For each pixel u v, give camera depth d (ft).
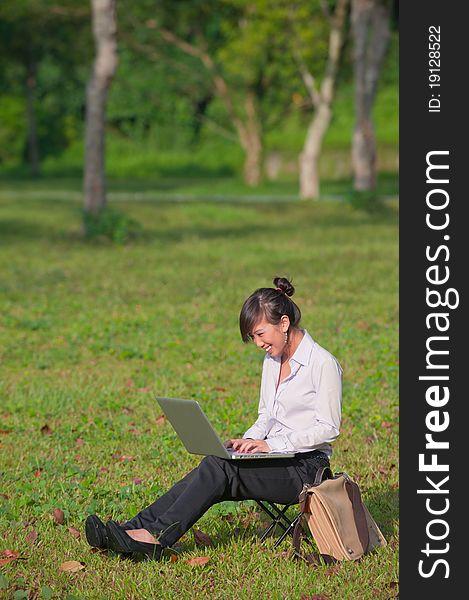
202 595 17.02
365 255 72.59
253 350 40.04
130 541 17.61
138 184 159.63
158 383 34.37
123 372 36.52
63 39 149.69
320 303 51.39
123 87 176.65
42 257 72.49
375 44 108.17
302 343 18.43
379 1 106.93
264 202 114.73
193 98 160.45
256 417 29.63
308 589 17.04
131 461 25.21
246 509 21.43
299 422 18.44
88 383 34.71
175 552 18.60
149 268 66.33
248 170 152.35
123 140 190.60
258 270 64.95
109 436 27.71
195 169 184.55
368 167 109.40
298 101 151.94
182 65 147.13
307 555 18.26
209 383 34.50
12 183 163.94
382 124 174.91
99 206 84.12
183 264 68.33
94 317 47.80
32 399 32.14
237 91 152.35
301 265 67.26
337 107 180.24
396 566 18.04
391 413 30.01
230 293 55.06
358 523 18.07
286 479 18.07
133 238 83.25
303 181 121.80
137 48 142.72
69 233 84.99
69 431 28.43
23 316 48.29
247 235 87.45
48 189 150.51
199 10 136.36
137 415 30.30
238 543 19.25
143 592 17.04
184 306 50.88
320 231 90.33
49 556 18.71
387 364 36.47
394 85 173.88
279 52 128.16
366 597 16.81
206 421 17.20
